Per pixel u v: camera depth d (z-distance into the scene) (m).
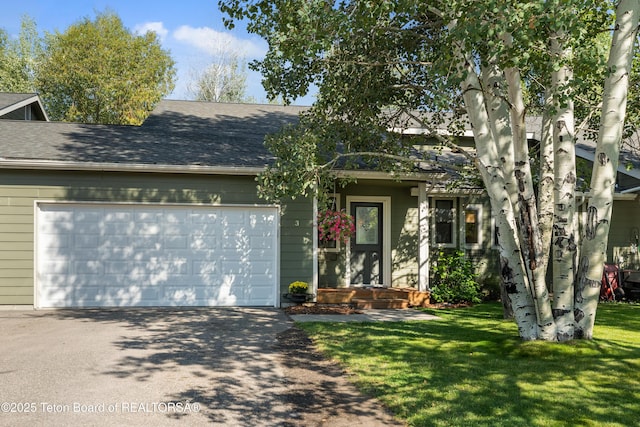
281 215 12.29
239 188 12.14
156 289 11.86
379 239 14.34
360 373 6.54
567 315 7.59
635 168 14.26
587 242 7.63
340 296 12.94
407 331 9.28
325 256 13.85
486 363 6.94
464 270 13.64
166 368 6.67
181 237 11.98
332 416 5.14
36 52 40.62
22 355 7.17
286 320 10.40
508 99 8.30
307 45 7.40
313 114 10.59
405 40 9.71
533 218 7.59
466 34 6.00
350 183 13.64
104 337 8.43
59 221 11.55
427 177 12.87
